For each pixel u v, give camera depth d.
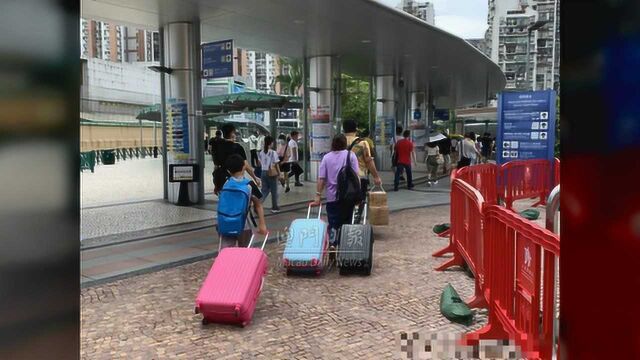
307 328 4.41
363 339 4.18
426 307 4.92
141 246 7.56
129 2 10.49
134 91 44.41
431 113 35.41
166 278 5.95
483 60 20.03
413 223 9.60
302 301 5.10
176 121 11.91
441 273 6.10
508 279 3.76
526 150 11.55
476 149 17.92
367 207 7.97
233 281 4.51
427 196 14.05
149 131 46.06
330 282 5.73
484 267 4.55
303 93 18.42
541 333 3.13
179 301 5.14
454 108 46.41
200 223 9.48
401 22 12.89
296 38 14.73
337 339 4.18
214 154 8.68
